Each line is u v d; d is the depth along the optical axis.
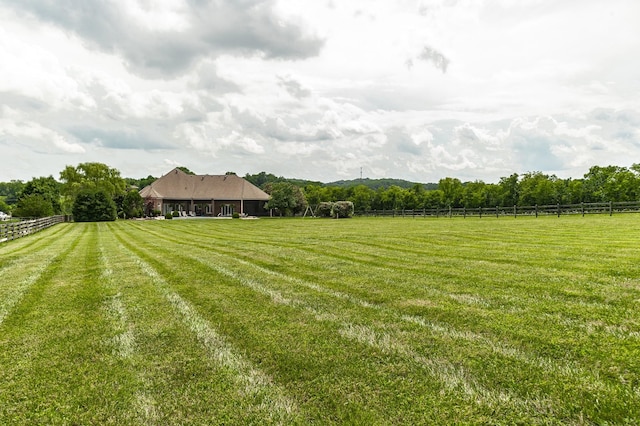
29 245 16.72
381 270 8.73
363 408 2.95
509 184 57.41
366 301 6.07
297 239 17.20
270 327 4.90
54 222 36.81
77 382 3.53
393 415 2.85
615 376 3.30
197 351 4.19
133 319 5.43
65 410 3.06
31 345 4.49
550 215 31.72
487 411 2.86
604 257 9.07
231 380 3.48
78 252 13.80
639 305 5.31
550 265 8.42
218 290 7.12
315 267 9.45
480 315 5.12
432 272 8.24
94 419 2.93
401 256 10.80
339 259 10.69
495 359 3.75
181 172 59.31
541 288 6.45
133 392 3.32
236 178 59.88
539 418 2.75
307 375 3.53
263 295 6.62
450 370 3.55
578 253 9.82
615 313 5.00
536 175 58.62
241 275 8.59
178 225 33.62
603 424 2.64
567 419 2.73
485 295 6.15
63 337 4.74
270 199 56.97
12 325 5.27
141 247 15.24
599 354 3.75
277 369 3.69
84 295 6.95
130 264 10.57
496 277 7.46
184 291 7.12
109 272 9.32
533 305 5.50
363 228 23.94
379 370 3.59
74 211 42.16
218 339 4.53
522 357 3.77
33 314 5.78
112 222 40.06
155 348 4.31
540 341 4.15
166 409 3.03
